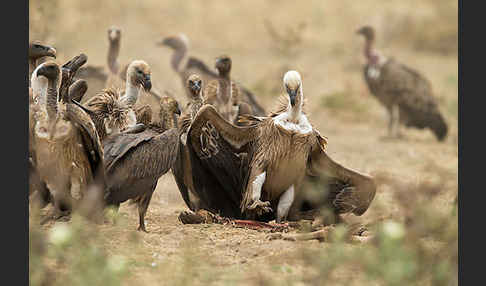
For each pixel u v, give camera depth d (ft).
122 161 36.96
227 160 43.04
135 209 43.50
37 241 30.60
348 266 31.68
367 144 77.46
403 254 26.53
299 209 44.37
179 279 30.14
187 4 159.43
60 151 35.63
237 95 54.19
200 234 38.29
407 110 83.20
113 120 40.86
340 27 153.28
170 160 37.99
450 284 28.58
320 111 96.43
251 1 167.63
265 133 41.45
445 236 30.91
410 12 155.33
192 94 46.96
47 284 28.50
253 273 31.27
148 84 44.45
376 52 84.89
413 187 31.09
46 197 37.14
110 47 62.49
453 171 62.54
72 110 35.60
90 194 35.09
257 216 44.09
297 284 29.81
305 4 168.04
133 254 33.37
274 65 120.06
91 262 28.07
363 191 43.19
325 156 42.50
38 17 76.89
